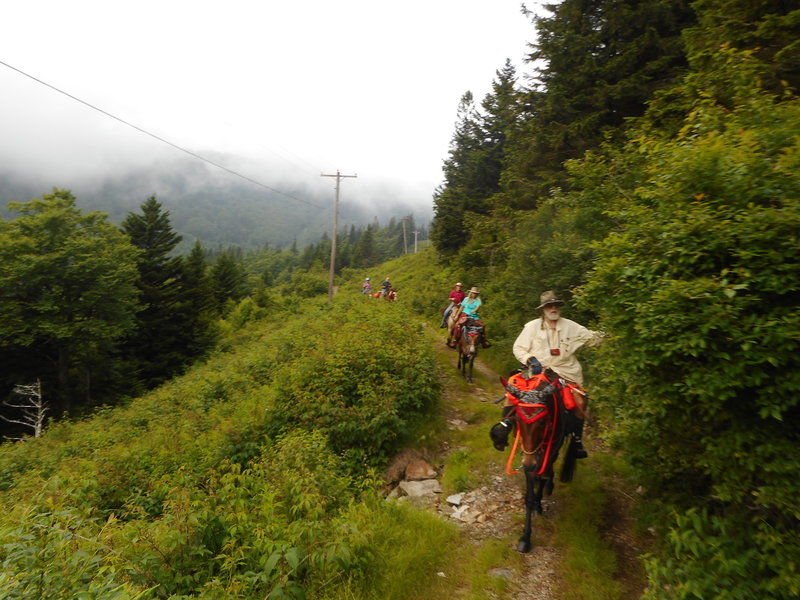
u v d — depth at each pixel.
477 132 35.69
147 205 35.78
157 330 33.53
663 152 4.30
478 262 24.58
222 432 8.12
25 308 26.03
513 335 12.55
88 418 20.00
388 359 9.27
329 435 7.55
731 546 3.35
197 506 4.91
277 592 3.77
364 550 4.64
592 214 8.91
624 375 4.01
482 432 8.38
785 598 2.88
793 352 2.87
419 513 5.67
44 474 9.94
